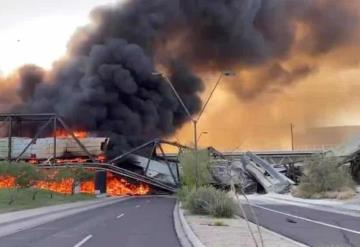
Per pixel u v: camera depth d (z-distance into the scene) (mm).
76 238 16484
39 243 15039
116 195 94625
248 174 88562
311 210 33812
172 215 29500
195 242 14148
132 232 18531
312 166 55344
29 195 51875
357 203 38719
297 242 14477
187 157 51562
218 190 28375
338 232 18344
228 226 19578
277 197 61938
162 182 101000
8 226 21953
